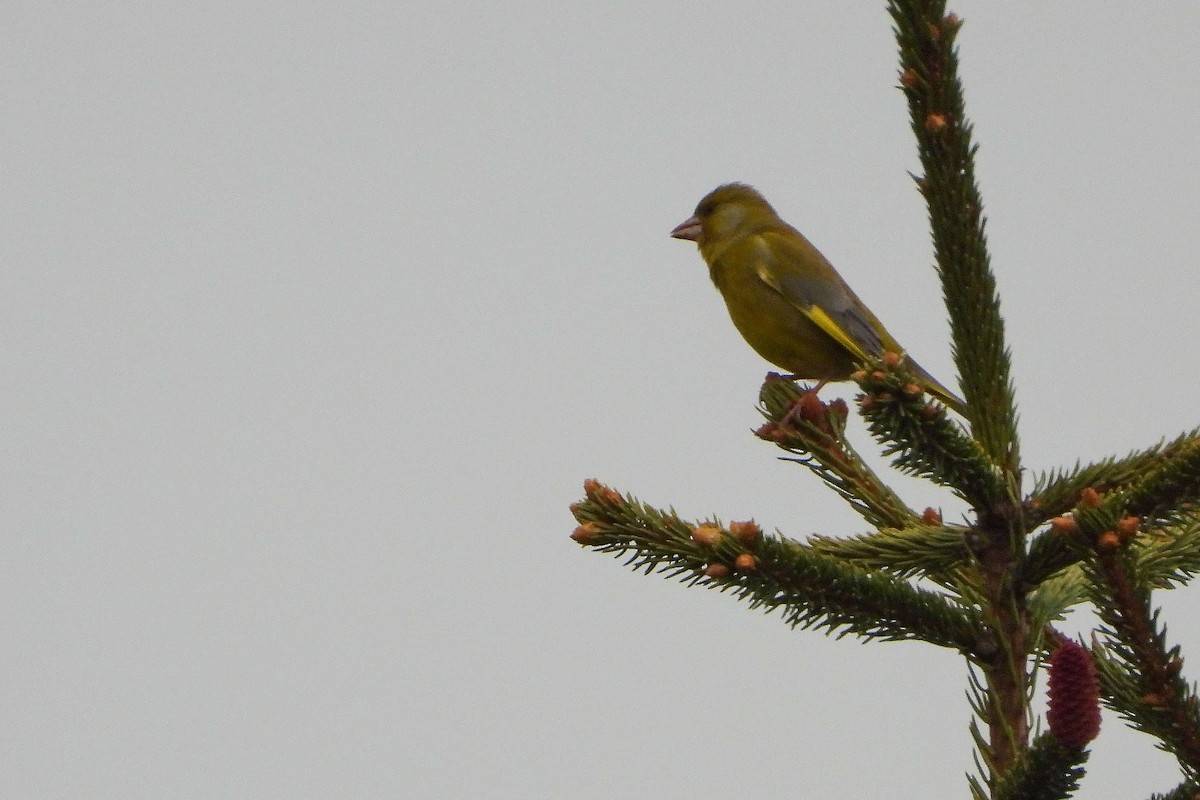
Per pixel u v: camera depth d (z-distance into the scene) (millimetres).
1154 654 5430
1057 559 6355
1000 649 6410
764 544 6445
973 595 6648
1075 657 5145
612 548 6781
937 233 7305
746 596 6602
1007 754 6125
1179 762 5559
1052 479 6867
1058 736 5121
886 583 6469
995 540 6590
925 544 6875
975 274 7258
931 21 6969
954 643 6461
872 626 6543
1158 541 7164
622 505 6758
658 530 6691
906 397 6320
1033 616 6602
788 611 6586
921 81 7051
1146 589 5426
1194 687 5465
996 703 6254
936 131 7051
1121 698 6348
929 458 6500
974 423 7352
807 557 6457
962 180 7188
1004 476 6715
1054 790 5289
